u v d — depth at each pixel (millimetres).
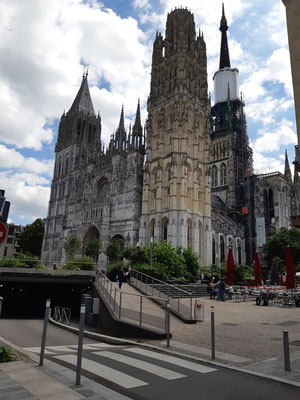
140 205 90125
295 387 9750
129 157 94750
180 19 100812
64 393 8656
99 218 94125
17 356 12578
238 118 140875
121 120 101750
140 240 83938
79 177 110938
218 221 101188
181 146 85500
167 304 17078
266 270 90125
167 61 98250
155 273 47750
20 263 42000
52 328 25422
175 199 81562
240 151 134750
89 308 27953
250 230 114938
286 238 87375
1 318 33875
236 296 40031
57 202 122688
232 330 19703
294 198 123500
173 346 15664
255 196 117438
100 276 32625
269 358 13102
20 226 146500
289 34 13031
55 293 51500
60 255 108438
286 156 127875
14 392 8547
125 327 20453
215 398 8742
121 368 11492
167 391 9188
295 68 12555
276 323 22156
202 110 96188
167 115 92562
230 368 11711
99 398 8414
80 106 135375
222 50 158625
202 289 45500
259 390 9445
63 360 12500
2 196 10445
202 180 90750
